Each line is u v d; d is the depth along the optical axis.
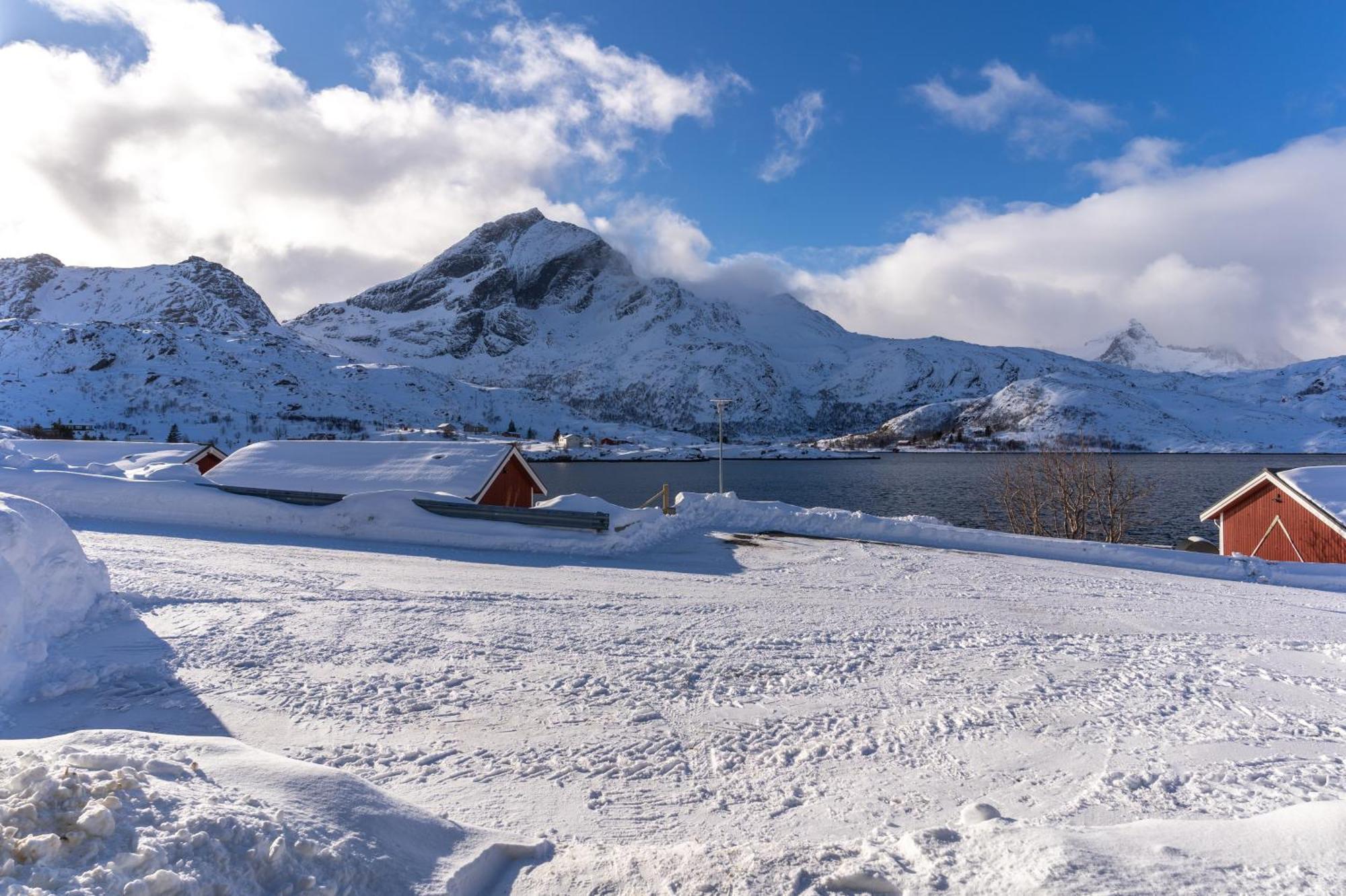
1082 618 10.66
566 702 6.62
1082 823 4.52
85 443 34.97
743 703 6.73
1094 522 40.53
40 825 2.89
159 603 9.23
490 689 6.86
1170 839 3.66
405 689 6.77
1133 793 4.96
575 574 12.88
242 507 17.08
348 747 5.52
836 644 8.77
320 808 3.71
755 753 5.66
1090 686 7.36
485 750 5.57
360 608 9.63
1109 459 32.97
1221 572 16.05
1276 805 4.76
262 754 4.27
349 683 6.84
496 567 13.31
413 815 3.98
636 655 8.11
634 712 6.44
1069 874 3.28
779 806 4.80
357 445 25.47
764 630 9.36
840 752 5.69
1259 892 3.19
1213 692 7.22
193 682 6.70
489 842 3.95
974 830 3.92
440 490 22.39
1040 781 5.19
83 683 6.48
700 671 7.58
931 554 16.27
